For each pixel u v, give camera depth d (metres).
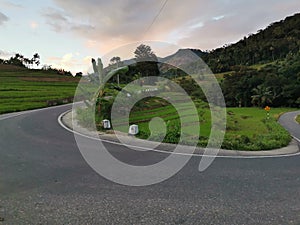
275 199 4.73
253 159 8.21
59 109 24.05
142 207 4.32
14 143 9.32
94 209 4.24
